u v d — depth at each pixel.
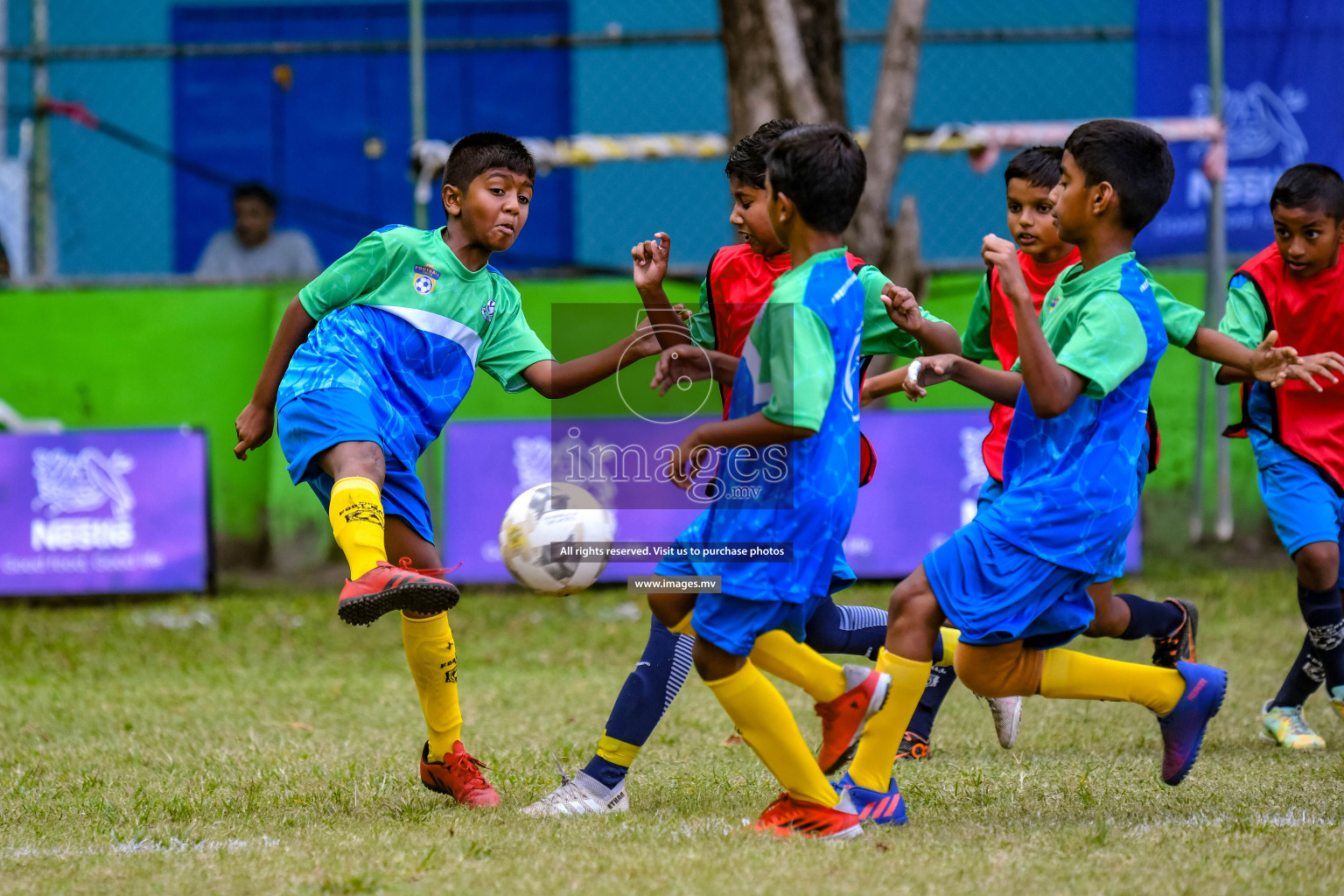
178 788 14.46
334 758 16.00
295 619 28.84
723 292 14.17
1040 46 42.47
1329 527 16.73
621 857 10.98
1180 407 33.97
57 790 14.51
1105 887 10.06
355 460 13.01
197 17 46.22
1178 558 33.69
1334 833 11.62
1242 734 17.38
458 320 14.09
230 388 33.72
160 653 25.58
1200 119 32.66
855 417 11.93
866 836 11.67
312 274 35.34
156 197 45.53
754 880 10.23
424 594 12.25
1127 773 14.70
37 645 26.25
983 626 11.94
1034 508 11.99
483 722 18.73
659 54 45.00
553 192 44.09
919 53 31.56
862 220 30.89
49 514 30.98
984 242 11.52
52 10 44.94
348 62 46.75
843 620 14.15
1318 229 16.41
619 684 21.75
